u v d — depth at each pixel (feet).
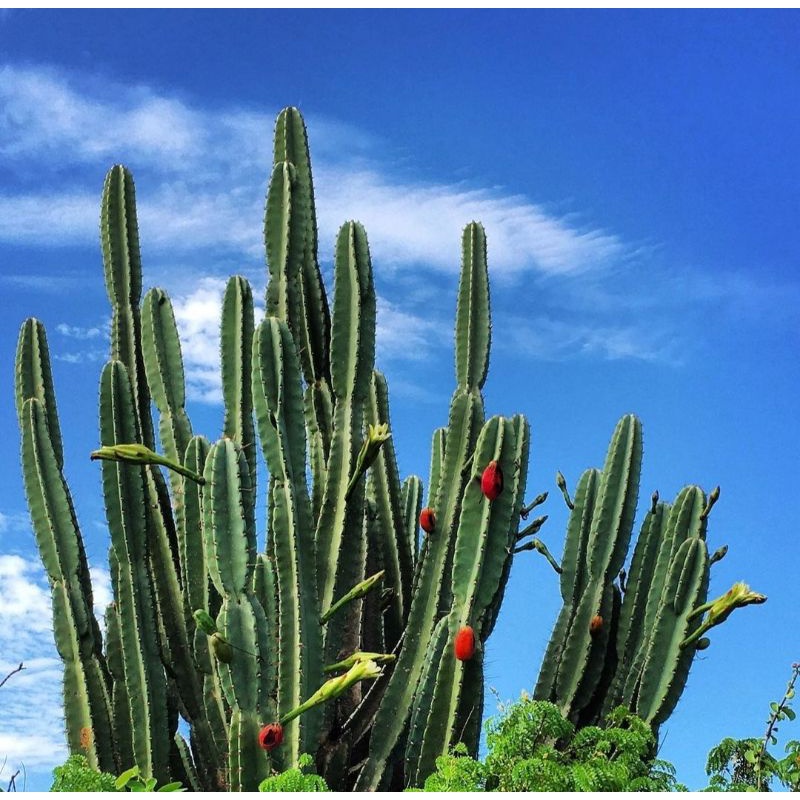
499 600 17.57
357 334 17.56
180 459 19.04
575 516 18.60
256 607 15.08
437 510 17.04
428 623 16.56
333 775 16.43
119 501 17.17
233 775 14.85
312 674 15.34
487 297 18.43
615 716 16.40
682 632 17.11
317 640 15.52
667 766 14.78
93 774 13.67
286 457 15.83
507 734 14.19
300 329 18.81
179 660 18.30
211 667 17.54
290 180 18.37
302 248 18.39
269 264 18.31
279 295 18.22
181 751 19.31
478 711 15.67
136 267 20.06
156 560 18.71
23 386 18.62
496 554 15.66
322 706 15.25
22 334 18.85
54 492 17.71
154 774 16.81
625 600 18.56
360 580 17.08
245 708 14.76
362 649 17.99
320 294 19.02
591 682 17.93
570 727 14.46
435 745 15.38
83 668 17.33
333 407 18.84
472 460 16.88
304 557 15.71
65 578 17.57
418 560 18.04
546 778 13.41
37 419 17.84
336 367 17.51
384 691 17.07
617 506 18.13
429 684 15.57
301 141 19.25
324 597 16.65
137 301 20.03
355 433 17.37
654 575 17.99
